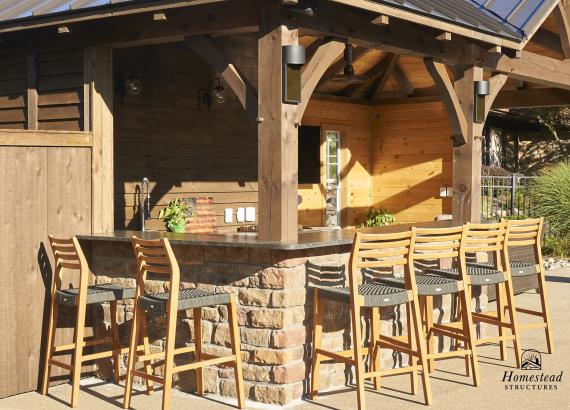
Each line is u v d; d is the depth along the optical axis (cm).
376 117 1468
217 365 700
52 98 815
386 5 709
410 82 1408
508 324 810
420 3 777
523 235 836
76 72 798
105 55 798
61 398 712
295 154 685
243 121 1069
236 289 686
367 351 721
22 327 728
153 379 642
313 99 1354
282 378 668
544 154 2897
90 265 780
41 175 741
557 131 2848
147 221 939
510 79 1363
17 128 846
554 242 1714
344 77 1041
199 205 994
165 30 739
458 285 732
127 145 924
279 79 670
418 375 768
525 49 1250
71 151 766
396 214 1452
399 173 1447
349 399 691
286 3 654
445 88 906
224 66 710
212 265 699
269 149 678
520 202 1861
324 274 707
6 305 715
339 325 731
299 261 678
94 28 781
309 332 691
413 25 841
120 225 920
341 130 1412
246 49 1057
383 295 659
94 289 719
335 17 727
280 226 673
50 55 816
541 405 677
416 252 823
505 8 982
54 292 724
